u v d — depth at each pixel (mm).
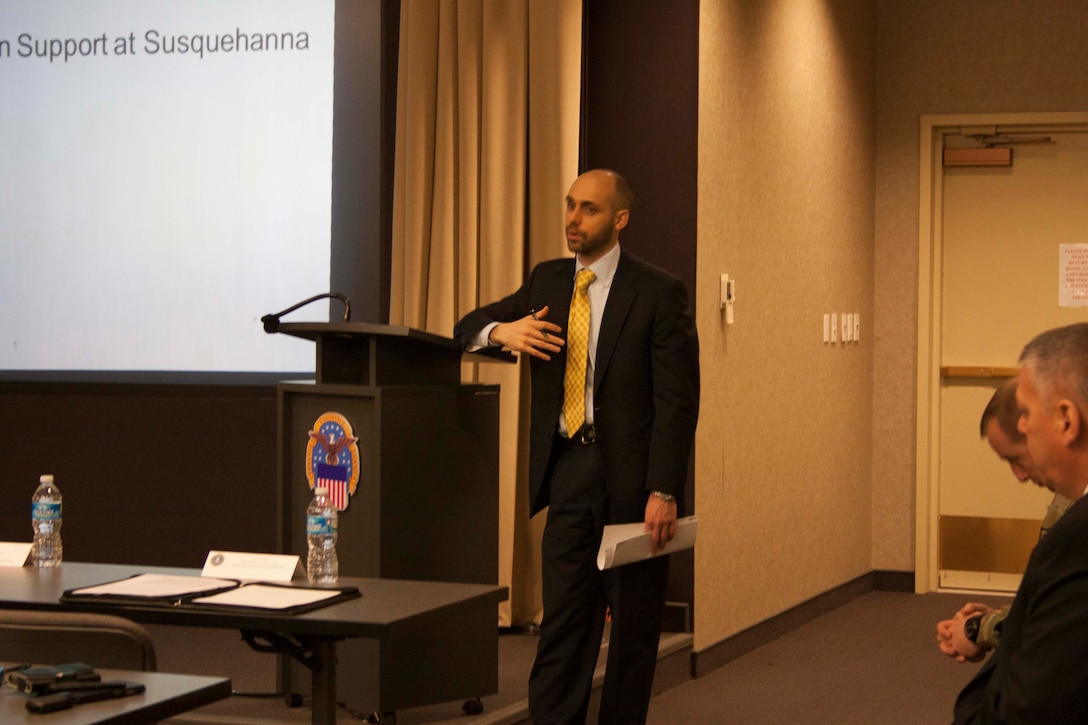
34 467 5238
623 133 4816
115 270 5148
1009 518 6738
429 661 3543
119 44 5117
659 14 4762
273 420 5070
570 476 3377
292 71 5035
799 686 4727
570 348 3408
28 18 5168
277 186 5051
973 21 6648
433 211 4742
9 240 5199
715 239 4855
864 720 4289
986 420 2002
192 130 5090
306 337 3479
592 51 4863
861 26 6527
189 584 2438
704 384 4766
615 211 3385
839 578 6371
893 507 6824
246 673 4105
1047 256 6680
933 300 6762
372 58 4977
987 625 2127
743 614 5242
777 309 5516
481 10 4715
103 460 5195
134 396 5164
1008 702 1675
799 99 5707
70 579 2615
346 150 5012
